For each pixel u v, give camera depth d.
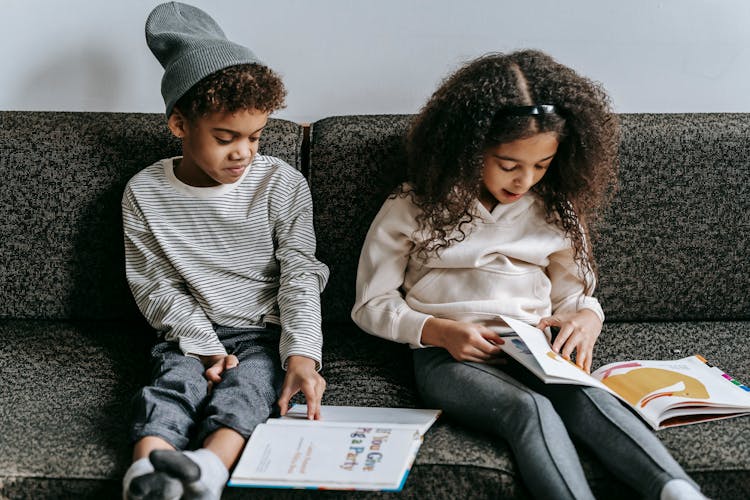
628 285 1.55
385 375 1.43
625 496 1.17
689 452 1.19
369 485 1.08
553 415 1.20
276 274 1.49
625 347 1.49
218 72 1.30
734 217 1.52
